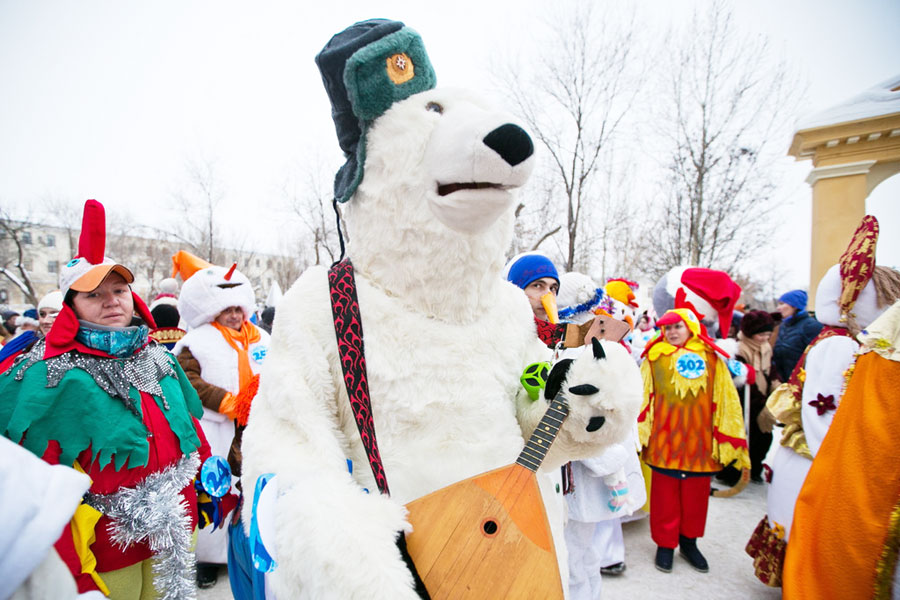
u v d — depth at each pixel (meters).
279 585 1.04
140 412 1.88
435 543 1.10
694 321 3.39
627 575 3.36
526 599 1.06
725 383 3.30
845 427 1.99
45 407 1.68
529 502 1.15
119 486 1.79
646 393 3.47
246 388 1.89
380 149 1.28
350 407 1.26
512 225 1.44
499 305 1.49
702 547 3.80
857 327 2.51
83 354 1.84
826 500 2.01
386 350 1.27
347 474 1.15
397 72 1.28
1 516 0.77
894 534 1.80
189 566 1.91
